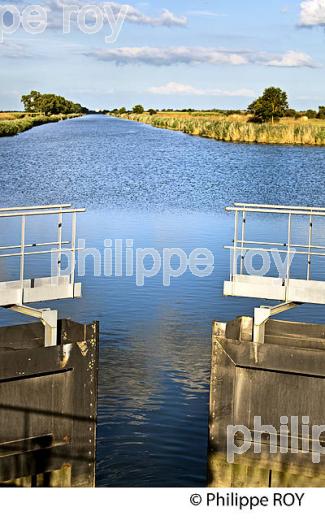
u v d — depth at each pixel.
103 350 18.73
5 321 20.27
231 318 21.03
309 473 12.83
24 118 146.62
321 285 13.74
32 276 24.33
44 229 32.53
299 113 129.88
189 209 38.91
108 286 23.75
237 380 13.19
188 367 17.89
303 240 30.94
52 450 12.83
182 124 116.38
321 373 12.58
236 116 132.50
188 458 14.33
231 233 32.34
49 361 12.62
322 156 69.19
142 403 16.16
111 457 14.29
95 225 33.81
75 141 89.50
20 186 47.16
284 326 13.54
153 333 19.86
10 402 12.38
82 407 13.09
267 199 43.12
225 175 54.38
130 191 45.75
